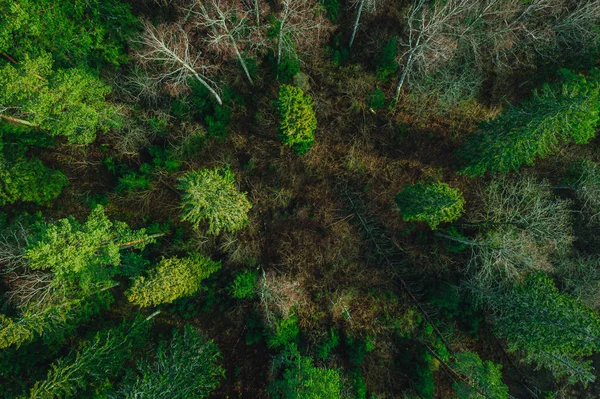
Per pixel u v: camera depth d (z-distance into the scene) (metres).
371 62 24.64
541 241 22.19
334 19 23.95
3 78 16.70
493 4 20.78
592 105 17.12
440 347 23.75
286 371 20.91
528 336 20.16
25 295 18.73
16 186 19.88
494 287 22.62
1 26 18.06
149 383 17.11
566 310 19.16
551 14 21.91
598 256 23.39
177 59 18.19
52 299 18.45
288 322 22.91
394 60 23.30
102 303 22.08
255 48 22.44
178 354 19.41
